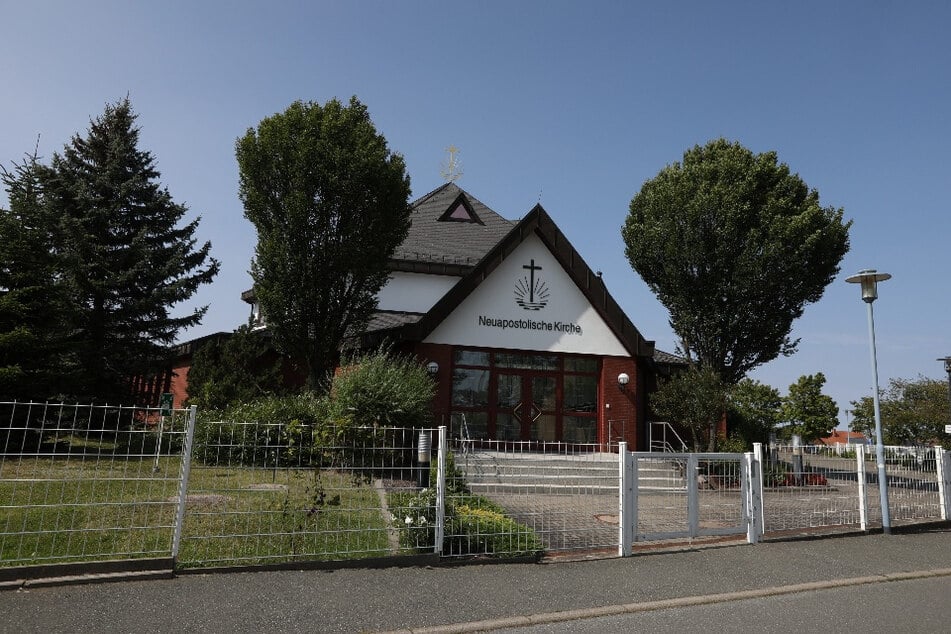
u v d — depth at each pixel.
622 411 19.88
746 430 22.20
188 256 23.00
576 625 6.28
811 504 11.46
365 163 16.41
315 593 6.59
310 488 8.87
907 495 12.47
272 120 16.78
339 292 16.94
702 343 21.34
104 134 23.56
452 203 27.09
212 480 9.35
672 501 9.91
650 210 21.88
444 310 18.73
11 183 15.73
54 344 14.27
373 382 14.25
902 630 6.34
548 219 20.17
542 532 9.63
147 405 20.89
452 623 6.07
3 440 13.20
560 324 19.92
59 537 7.33
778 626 6.39
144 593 6.26
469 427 18.98
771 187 21.09
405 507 8.18
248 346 19.33
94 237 20.70
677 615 6.69
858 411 34.91
